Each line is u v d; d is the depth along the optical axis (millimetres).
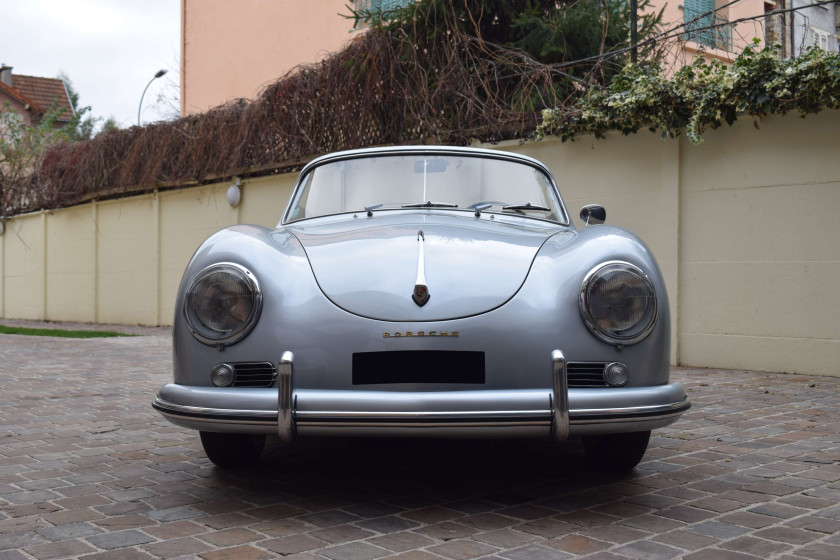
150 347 9648
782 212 6566
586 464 3539
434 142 8812
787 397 5371
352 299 2746
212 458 3439
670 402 2758
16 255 17891
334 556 2377
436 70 8852
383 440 4094
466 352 2660
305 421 2598
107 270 14852
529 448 3873
